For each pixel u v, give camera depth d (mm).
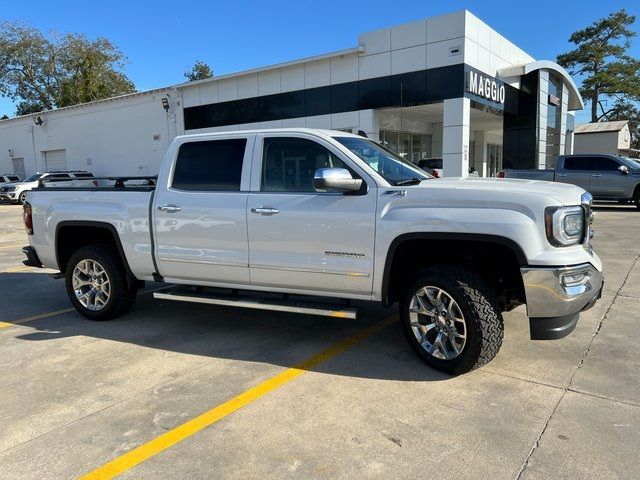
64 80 48125
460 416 3494
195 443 3217
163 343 5094
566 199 3914
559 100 27250
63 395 3924
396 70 19828
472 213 3932
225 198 4938
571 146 33438
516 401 3691
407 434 3281
